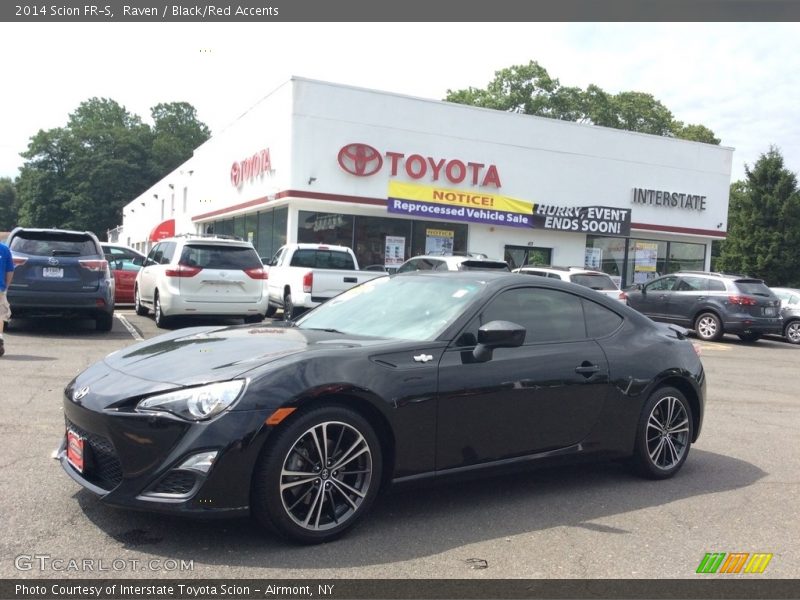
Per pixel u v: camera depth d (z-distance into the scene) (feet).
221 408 11.14
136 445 11.11
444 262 48.21
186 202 109.81
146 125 255.50
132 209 178.29
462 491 15.34
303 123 62.39
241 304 41.29
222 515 11.03
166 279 40.37
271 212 70.18
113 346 33.50
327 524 11.98
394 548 11.96
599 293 16.90
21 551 11.08
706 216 86.07
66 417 12.86
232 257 41.50
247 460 11.10
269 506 11.30
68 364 28.14
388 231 68.44
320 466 11.88
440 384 13.08
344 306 16.66
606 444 15.83
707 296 56.49
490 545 12.31
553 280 16.17
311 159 62.80
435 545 12.18
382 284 17.06
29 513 12.54
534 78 160.86
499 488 15.69
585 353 15.51
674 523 13.91
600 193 78.89
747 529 13.78
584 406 15.31
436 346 13.43
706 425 23.82
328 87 63.26
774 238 119.14
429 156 68.33
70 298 35.65
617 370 15.89
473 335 13.96
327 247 48.98
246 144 74.90
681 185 84.12
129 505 11.05
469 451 13.60
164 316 41.06
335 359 12.31
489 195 71.20
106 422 11.37
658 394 16.78
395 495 14.84
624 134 79.87
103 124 244.42
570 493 15.53
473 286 15.11
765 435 22.62
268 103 67.82
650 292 60.85
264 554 11.41
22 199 234.17
